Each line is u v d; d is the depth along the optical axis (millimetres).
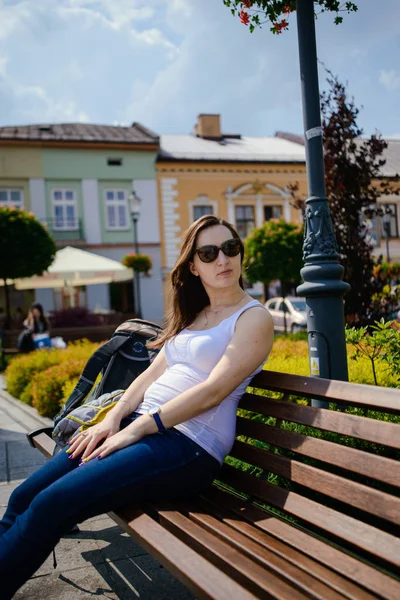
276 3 3352
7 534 1855
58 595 2297
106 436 2133
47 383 6055
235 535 1708
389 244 23484
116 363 2855
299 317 17219
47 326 11656
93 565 2559
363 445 2709
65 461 2096
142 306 25984
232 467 2221
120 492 1873
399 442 1522
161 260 26422
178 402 1980
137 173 26172
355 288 5188
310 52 3145
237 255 2240
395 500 1502
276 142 32156
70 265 16688
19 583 1816
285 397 2100
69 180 25500
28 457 4484
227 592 1338
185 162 26562
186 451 1994
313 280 3129
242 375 1988
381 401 1613
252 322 2049
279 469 1959
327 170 5133
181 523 1771
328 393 1818
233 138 32531
